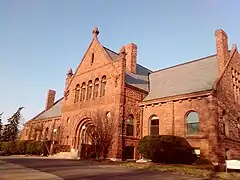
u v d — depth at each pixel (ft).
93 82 91.76
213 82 70.95
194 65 89.35
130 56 100.73
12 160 59.31
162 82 92.32
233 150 69.36
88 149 78.48
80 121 91.61
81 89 97.60
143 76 102.53
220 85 70.59
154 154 62.34
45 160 62.85
